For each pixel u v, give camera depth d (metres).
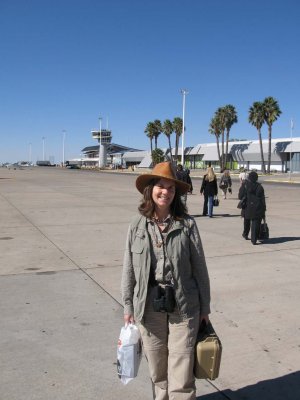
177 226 2.93
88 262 8.02
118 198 22.06
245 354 4.32
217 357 2.88
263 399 3.56
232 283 6.68
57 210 16.59
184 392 2.89
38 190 27.77
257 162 91.50
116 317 5.26
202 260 3.00
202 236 10.84
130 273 3.06
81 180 42.97
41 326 4.98
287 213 16.09
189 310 2.94
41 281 6.77
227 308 5.59
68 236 10.88
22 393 3.62
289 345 4.53
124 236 10.89
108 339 4.64
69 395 3.59
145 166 120.19
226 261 8.12
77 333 4.79
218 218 14.53
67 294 6.12
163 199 2.95
